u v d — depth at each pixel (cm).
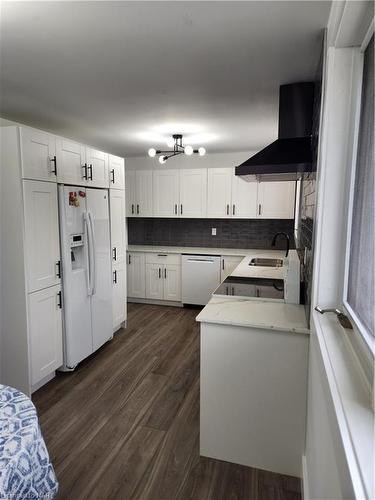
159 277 501
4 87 234
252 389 188
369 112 117
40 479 111
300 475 181
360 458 67
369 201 110
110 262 354
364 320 110
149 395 263
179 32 162
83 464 193
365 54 129
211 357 192
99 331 335
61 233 280
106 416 237
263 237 499
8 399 132
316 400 137
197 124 331
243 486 179
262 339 182
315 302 151
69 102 266
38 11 143
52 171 267
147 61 194
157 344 361
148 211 515
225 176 476
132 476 184
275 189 458
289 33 162
